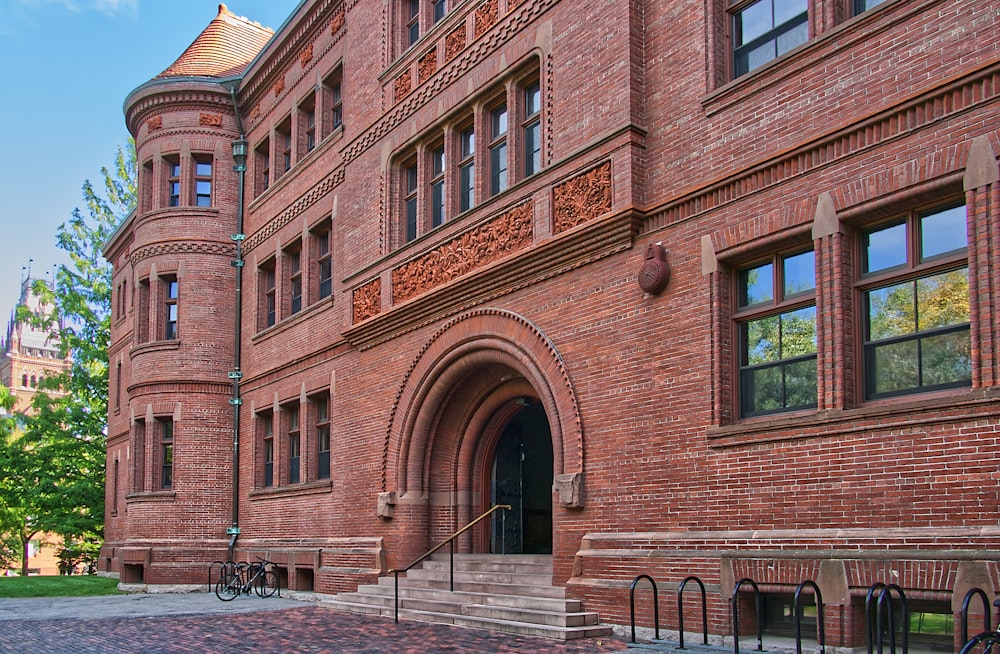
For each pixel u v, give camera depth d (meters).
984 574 8.48
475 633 12.55
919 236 9.90
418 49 18.00
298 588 20.69
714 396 11.53
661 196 12.68
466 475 17.42
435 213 17.81
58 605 19.50
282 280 23.66
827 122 10.69
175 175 27.23
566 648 10.88
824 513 10.11
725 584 10.88
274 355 23.48
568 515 13.41
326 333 20.78
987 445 8.77
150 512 25.09
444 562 16.47
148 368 25.98
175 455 25.25
